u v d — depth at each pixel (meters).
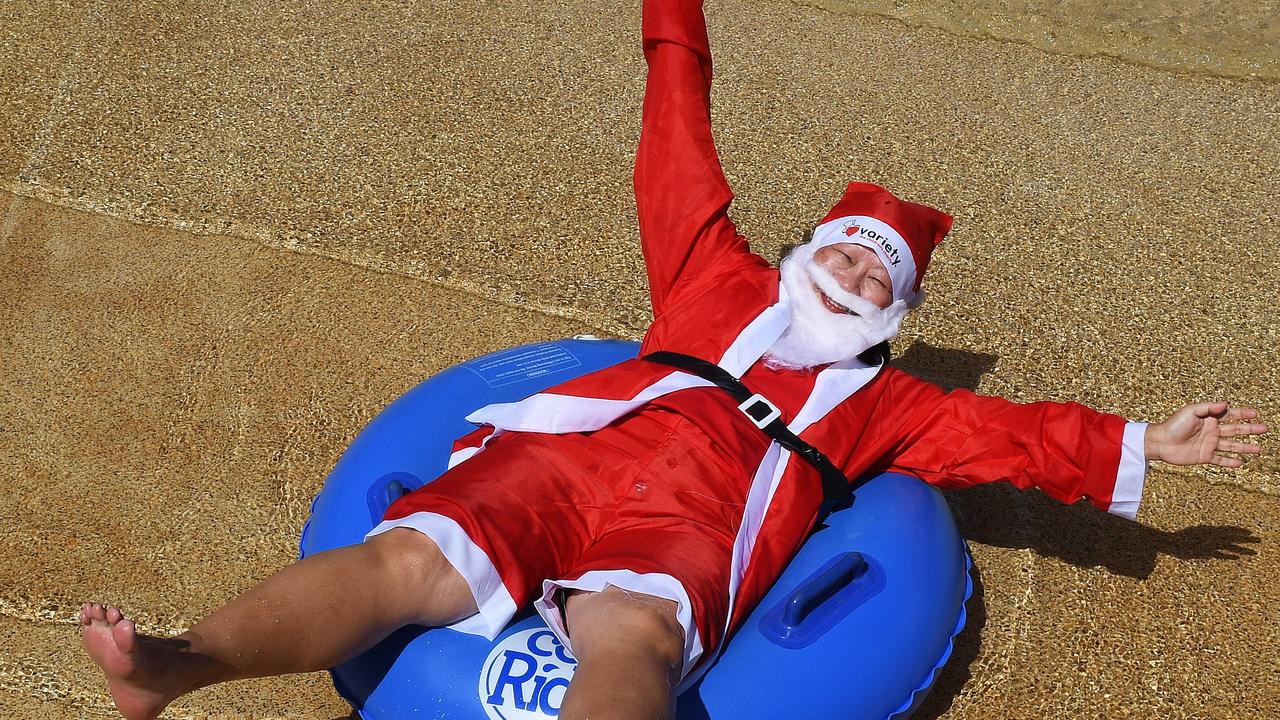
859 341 3.24
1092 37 6.52
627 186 5.23
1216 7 6.75
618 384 3.06
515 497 2.77
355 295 4.56
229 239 4.79
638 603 2.58
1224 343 4.57
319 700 3.10
